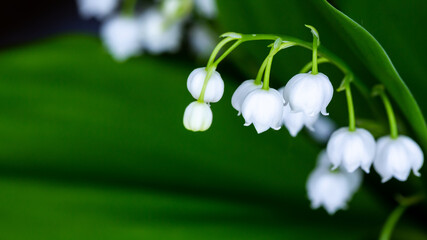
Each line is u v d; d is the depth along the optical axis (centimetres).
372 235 30
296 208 30
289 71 29
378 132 27
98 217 30
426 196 28
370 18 27
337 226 30
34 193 30
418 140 27
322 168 28
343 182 28
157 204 30
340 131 25
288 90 23
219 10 28
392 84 24
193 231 29
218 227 30
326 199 28
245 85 24
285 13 27
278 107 24
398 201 30
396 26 27
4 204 30
